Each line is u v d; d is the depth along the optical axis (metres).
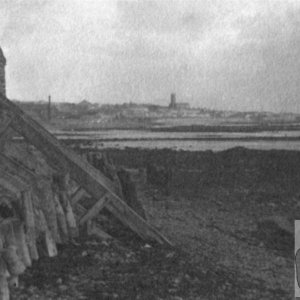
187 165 24.92
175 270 8.27
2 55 15.21
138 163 25.25
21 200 7.11
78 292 6.65
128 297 6.71
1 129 9.35
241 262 10.28
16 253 6.44
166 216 14.58
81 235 9.48
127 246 9.38
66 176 9.17
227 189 20.34
